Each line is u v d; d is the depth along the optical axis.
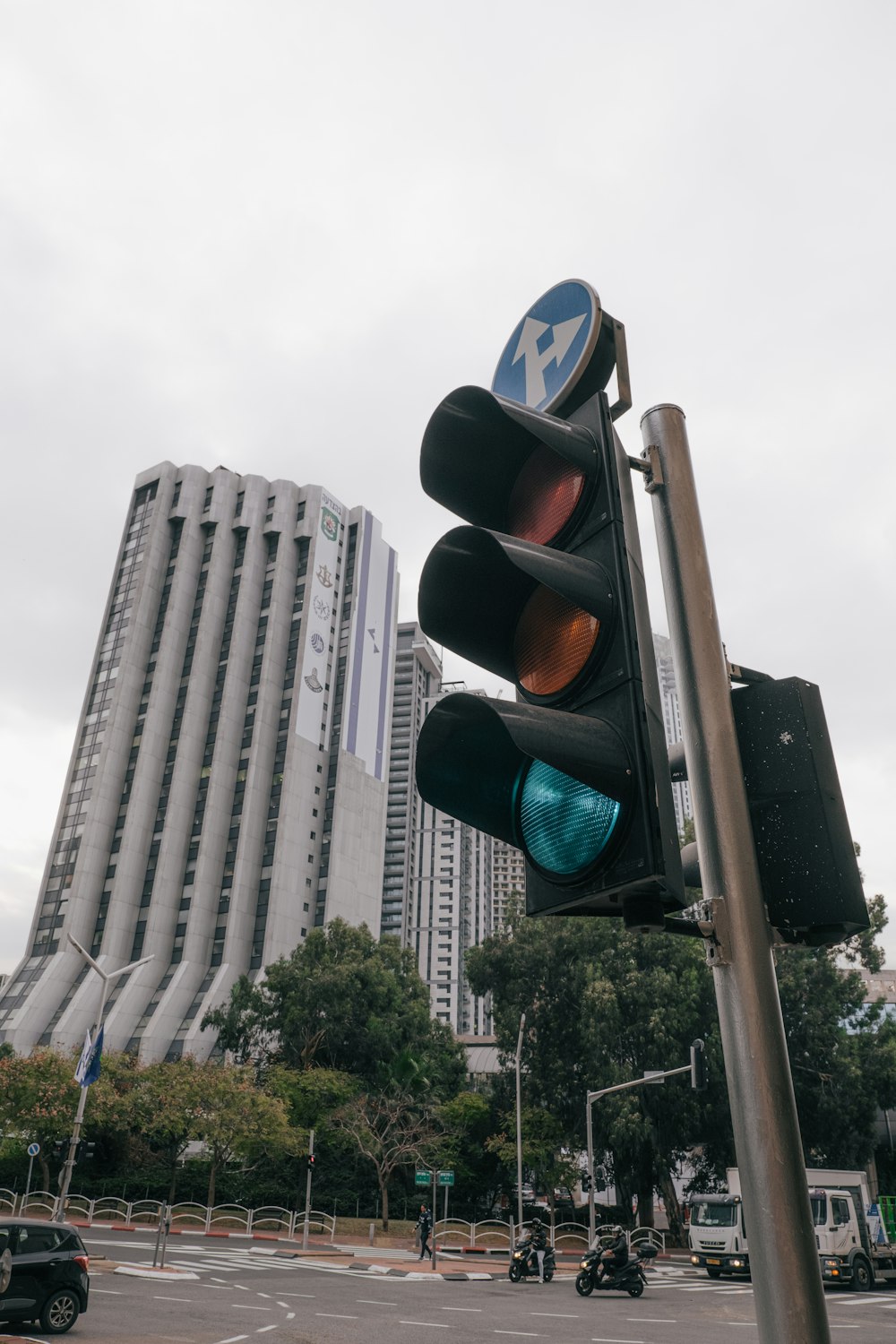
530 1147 43.50
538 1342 14.23
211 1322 15.28
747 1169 2.01
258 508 107.50
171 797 90.12
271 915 85.75
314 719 97.19
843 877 2.21
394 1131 44.66
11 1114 41.22
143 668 98.25
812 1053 41.12
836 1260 25.22
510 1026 44.88
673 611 2.55
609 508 2.64
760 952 2.18
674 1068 38.75
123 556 106.25
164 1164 49.53
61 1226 14.20
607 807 2.36
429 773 2.77
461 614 2.96
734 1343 14.64
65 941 82.69
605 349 3.08
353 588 106.94
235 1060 57.88
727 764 2.35
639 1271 22.44
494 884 198.00
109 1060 46.38
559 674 2.67
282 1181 47.91
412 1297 20.28
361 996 54.00
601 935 44.31
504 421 2.98
